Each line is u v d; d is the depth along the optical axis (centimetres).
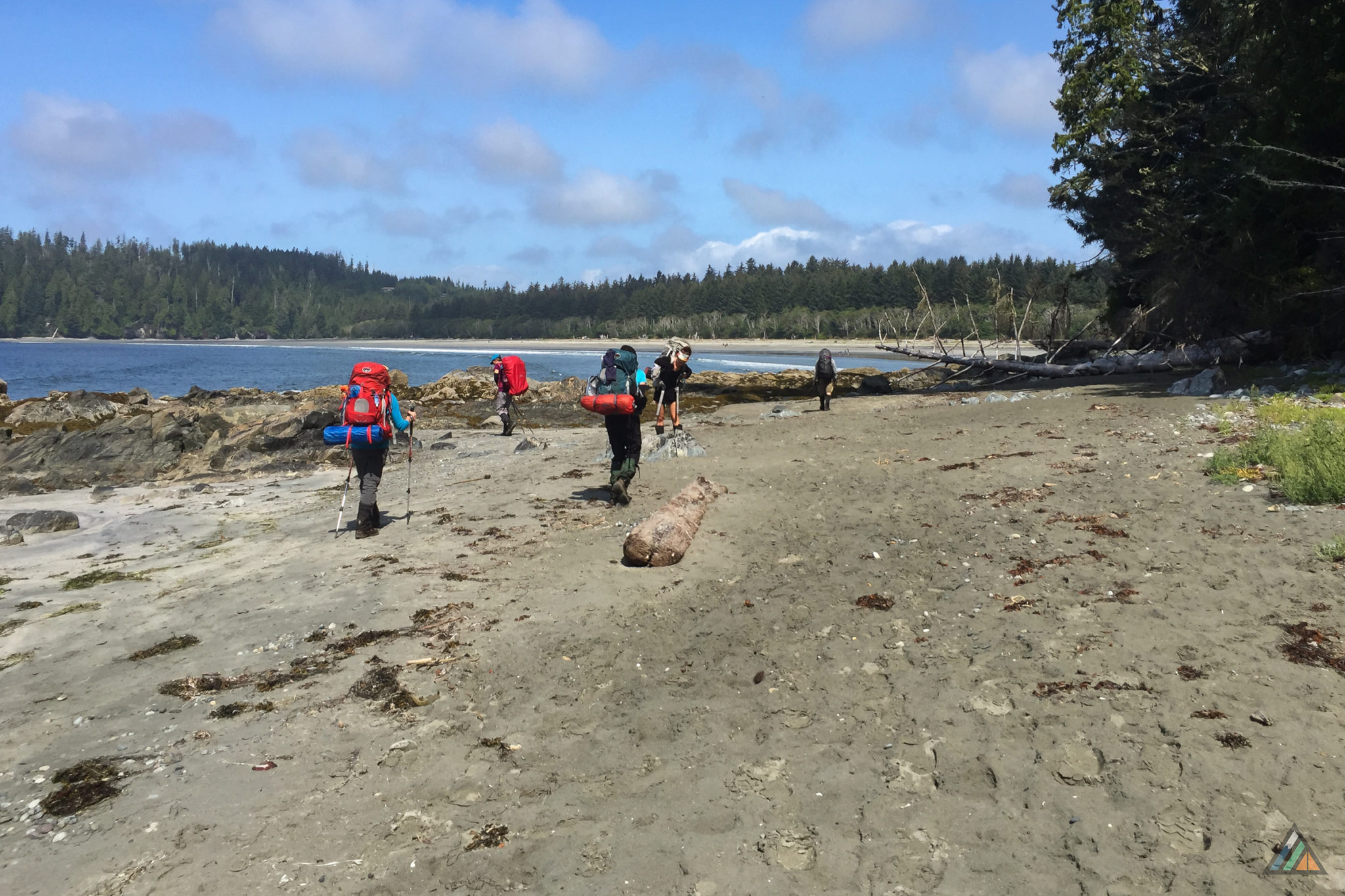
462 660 480
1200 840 273
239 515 1027
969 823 296
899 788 321
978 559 591
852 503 789
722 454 1160
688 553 661
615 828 309
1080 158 2681
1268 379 1498
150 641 543
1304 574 495
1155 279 2397
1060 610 480
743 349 13562
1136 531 619
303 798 339
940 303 13938
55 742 397
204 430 1748
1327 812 280
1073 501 723
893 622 489
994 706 376
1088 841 279
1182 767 314
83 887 283
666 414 2194
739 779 337
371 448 814
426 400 2778
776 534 702
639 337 19962
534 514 865
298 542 823
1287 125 1647
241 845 307
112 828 320
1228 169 1931
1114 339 2895
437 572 666
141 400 2634
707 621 519
